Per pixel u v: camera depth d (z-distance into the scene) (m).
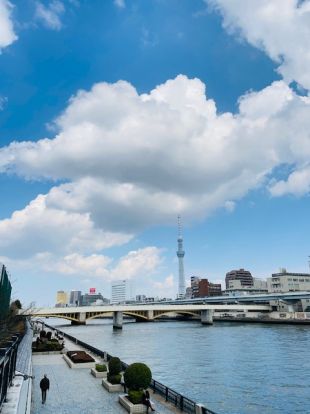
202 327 160.88
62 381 35.06
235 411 36.03
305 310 194.88
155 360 67.62
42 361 48.66
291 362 63.09
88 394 29.77
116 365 32.22
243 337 108.56
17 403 21.41
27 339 65.44
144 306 172.38
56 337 81.31
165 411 23.91
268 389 44.59
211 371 56.44
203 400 40.00
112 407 25.91
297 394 42.12
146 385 25.94
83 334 127.12
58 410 25.28
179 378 51.31
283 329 136.00
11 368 26.17
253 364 62.03
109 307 162.75
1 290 42.84
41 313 155.62
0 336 28.53
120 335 122.31
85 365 42.81
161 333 130.00
